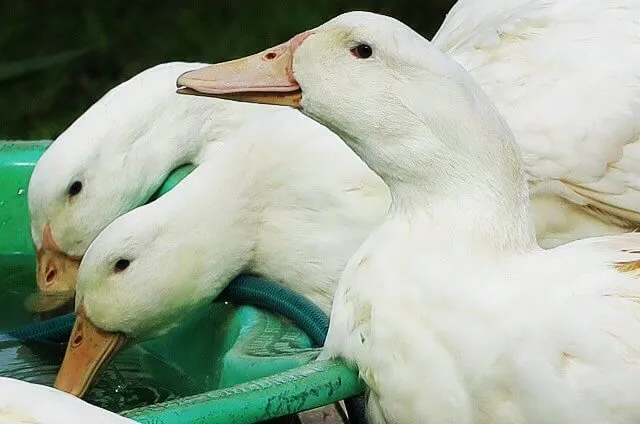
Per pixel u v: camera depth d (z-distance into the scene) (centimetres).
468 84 363
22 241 477
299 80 374
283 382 348
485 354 345
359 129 369
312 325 405
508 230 359
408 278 357
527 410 342
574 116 426
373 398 364
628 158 426
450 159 362
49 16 761
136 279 424
